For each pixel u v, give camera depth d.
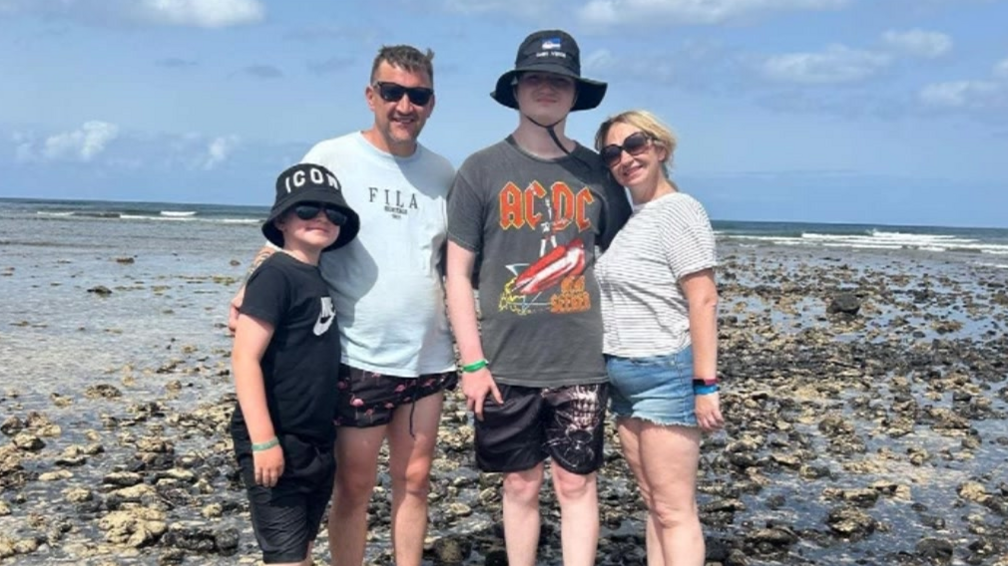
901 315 24.34
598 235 5.78
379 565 6.83
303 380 5.16
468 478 8.92
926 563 7.18
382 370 5.61
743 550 7.34
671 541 5.78
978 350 18.53
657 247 5.55
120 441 10.06
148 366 14.53
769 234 89.56
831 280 34.56
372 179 5.61
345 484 5.81
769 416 11.95
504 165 5.59
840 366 16.03
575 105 5.90
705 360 5.50
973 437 11.22
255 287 5.08
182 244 45.28
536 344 5.64
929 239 84.44
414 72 5.48
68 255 35.12
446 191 5.87
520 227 5.57
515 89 5.73
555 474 5.89
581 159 5.71
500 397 5.71
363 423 5.65
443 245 5.92
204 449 9.85
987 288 33.16
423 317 5.71
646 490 5.98
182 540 7.11
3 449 9.48
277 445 5.09
